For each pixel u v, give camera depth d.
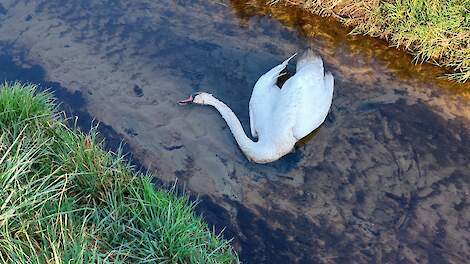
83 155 4.84
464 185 5.21
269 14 6.13
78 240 4.39
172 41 5.99
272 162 5.30
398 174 5.27
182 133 5.46
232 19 6.12
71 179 4.70
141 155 5.36
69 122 5.52
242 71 5.81
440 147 5.39
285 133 5.18
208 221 5.06
